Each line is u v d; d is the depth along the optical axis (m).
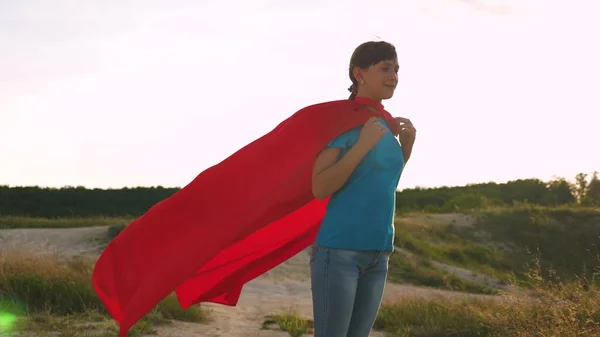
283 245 3.49
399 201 39.09
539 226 26.06
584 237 25.53
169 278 2.99
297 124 2.92
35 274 8.15
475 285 17.09
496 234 25.58
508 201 38.53
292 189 2.91
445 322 7.60
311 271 2.96
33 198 36.19
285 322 7.58
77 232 20.77
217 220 3.00
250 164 2.99
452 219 27.09
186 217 3.06
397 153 2.89
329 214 2.90
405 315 8.16
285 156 2.92
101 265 3.25
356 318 2.98
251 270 3.54
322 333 2.89
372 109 2.94
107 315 7.25
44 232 20.81
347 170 2.75
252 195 2.97
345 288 2.83
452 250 22.44
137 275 3.17
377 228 2.84
